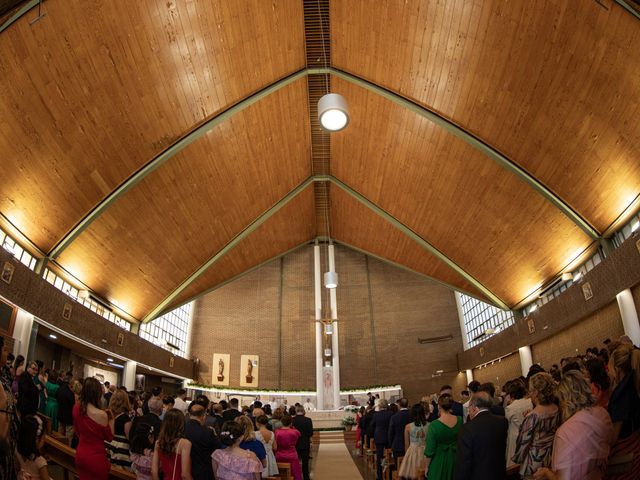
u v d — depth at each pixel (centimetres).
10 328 1207
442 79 1297
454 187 1603
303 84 1587
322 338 2814
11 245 1249
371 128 1642
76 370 1802
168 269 1881
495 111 1273
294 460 710
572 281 1600
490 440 368
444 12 1134
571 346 1609
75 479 510
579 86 1067
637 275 1177
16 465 291
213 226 1861
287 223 2377
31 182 1159
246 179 1783
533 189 1376
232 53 1297
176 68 1228
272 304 2942
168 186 1523
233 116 1491
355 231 2503
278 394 2728
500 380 2239
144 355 2084
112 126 1223
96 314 1648
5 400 270
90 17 993
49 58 991
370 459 1109
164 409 695
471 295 2169
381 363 2827
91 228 1431
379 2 1200
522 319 1892
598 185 1222
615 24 919
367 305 2944
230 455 448
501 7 1052
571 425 286
